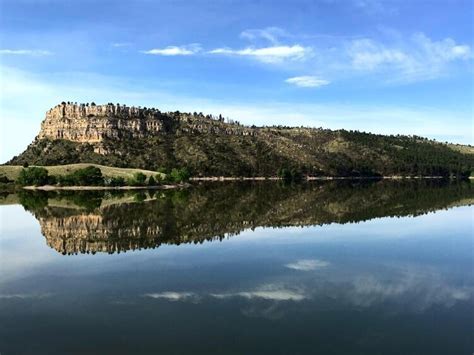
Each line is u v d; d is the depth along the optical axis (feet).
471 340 86.02
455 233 209.05
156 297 112.57
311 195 463.42
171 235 207.00
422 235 203.31
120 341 86.69
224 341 85.92
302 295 113.39
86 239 198.80
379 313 100.01
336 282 124.67
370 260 152.25
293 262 149.79
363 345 83.97
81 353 82.07
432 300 108.99
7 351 83.30
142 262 151.53
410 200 393.91
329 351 81.66
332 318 96.94
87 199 424.05
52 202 391.45
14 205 362.94
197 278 130.11
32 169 614.34
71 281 128.88
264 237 199.52
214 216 280.10
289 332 89.76
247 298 110.73
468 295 112.68
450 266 143.64
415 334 88.63
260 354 80.74
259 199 412.77
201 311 102.01
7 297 114.11
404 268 140.87
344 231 215.31
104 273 137.28
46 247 180.96
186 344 84.94
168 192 527.40
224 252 166.91
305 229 222.69
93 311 103.09
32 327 94.27
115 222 254.47
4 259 158.61
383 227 228.43
